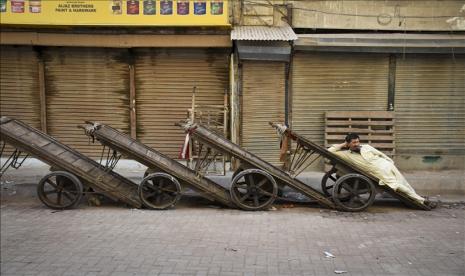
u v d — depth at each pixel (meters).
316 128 8.53
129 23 8.09
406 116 6.39
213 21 8.04
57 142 6.81
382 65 7.98
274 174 6.49
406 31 6.48
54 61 8.90
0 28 8.27
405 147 6.15
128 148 6.39
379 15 8.12
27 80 8.95
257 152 8.61
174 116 8.99
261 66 8.47
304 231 5.14
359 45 7.69
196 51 8.80
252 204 6.56
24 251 4.16
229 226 5.40
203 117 8.81
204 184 6.61
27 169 8.25
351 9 8.23
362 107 8.30
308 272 3.69
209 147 6.61
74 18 8.08
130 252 4.21
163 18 8.06
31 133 6.66
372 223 5.48
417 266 3.61
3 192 7.14
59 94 8.99
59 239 4.61
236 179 6.38
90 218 5.75
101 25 8.12
